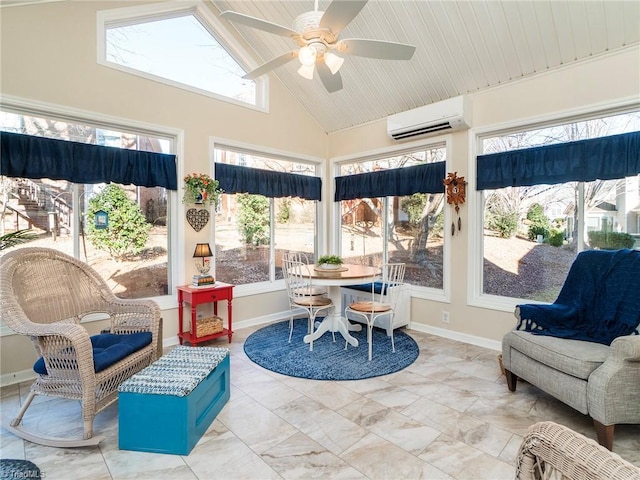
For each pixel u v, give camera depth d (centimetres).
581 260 263
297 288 401
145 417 184
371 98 421
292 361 308
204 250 348
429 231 407
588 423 213
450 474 167
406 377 277
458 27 302
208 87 388
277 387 260
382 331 404
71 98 291
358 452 184
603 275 245
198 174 369
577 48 281
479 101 350
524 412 225
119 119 317
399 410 227
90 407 191
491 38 300
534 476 80
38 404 235
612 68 272
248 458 180
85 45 298
